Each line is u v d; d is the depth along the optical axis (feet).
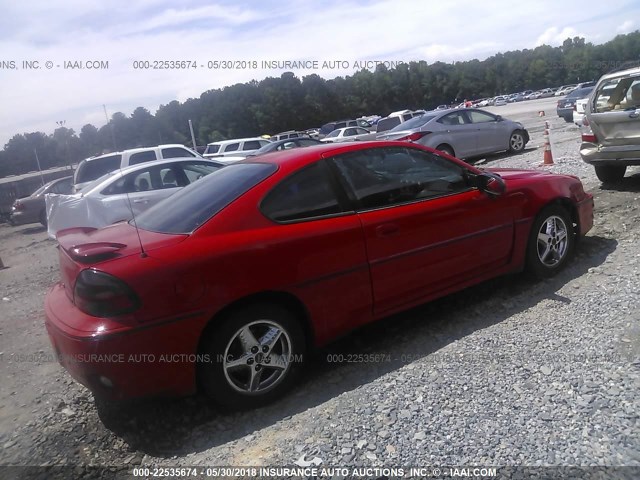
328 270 11.61
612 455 8.38
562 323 12.95
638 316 12.55
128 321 9.71
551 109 126.41
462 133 43.50
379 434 9.56
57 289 12.13
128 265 9.91
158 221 12.05
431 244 13.11
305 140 60.49
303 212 11.71
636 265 15.67
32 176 72.59
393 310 12.77
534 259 15.35
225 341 10.50
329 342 12.07
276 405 11.18
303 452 9.36
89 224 27.27
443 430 9.46
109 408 11.73
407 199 13.10
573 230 16.75
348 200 12.30
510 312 14.08
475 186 14.26
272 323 11.03
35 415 11.89
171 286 9.99
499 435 9.15
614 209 21.94
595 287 14.70
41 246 43.55
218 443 10.16
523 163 38.58
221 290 10.38
